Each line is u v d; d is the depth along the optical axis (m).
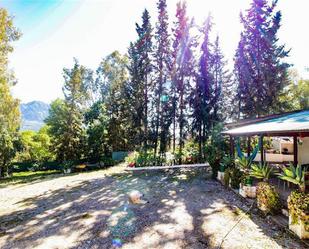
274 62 22.11
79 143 25.25
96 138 26.19
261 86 22.23
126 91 24.39
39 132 41.69
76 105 26.25
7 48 20.44
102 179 15.17
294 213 5.63
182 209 8.04
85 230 6.54
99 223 7.03
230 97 25.58
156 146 22.83
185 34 22.67
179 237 5.84
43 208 8.98
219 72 25.23
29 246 5.70
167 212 7.78
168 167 18.98
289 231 5.82
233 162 11.90
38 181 16.45
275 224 6.38
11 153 26.98
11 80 21.73
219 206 8.17
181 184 12.35
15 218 7.93
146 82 23.52
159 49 23.17
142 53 23.47
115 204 9.02
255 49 22.58
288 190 9.20
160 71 23.16
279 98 23.08
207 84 22.80
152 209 8.20
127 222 7.02
